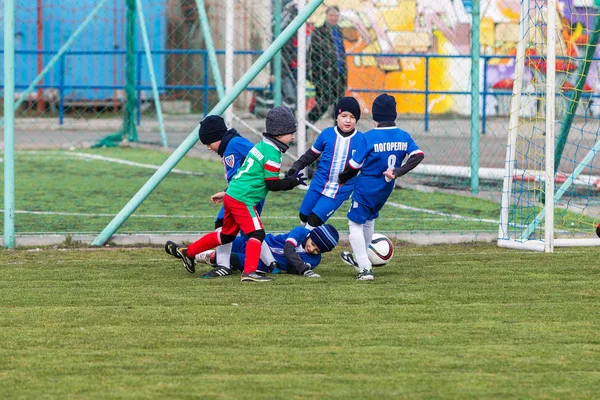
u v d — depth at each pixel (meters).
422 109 52.94
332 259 20.55
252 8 42.03
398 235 23.08
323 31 35.62
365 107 50.59
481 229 24.23
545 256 20.64
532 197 26.00
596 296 16.36
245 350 12.77
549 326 14.16
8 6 21.30
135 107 49.41
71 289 16.89
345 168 17.83
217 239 18.05
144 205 28.23
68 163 38.53
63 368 11.91
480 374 11.70
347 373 11.72
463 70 52.72
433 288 17.05
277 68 33.44
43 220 25.47
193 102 52.00
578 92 26.50
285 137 17.66
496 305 15.63
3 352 12.62
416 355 12.54
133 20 44.62
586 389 11.12
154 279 17.95
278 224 24.84
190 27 50.25
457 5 51.44
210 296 16.30
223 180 33.84
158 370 11.83
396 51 51.44
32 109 52.66
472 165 30.92
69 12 51.06
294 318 14.64
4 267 19.08
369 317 14.74
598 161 37.03
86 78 51.66
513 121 22.47
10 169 21.48
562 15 34.47
